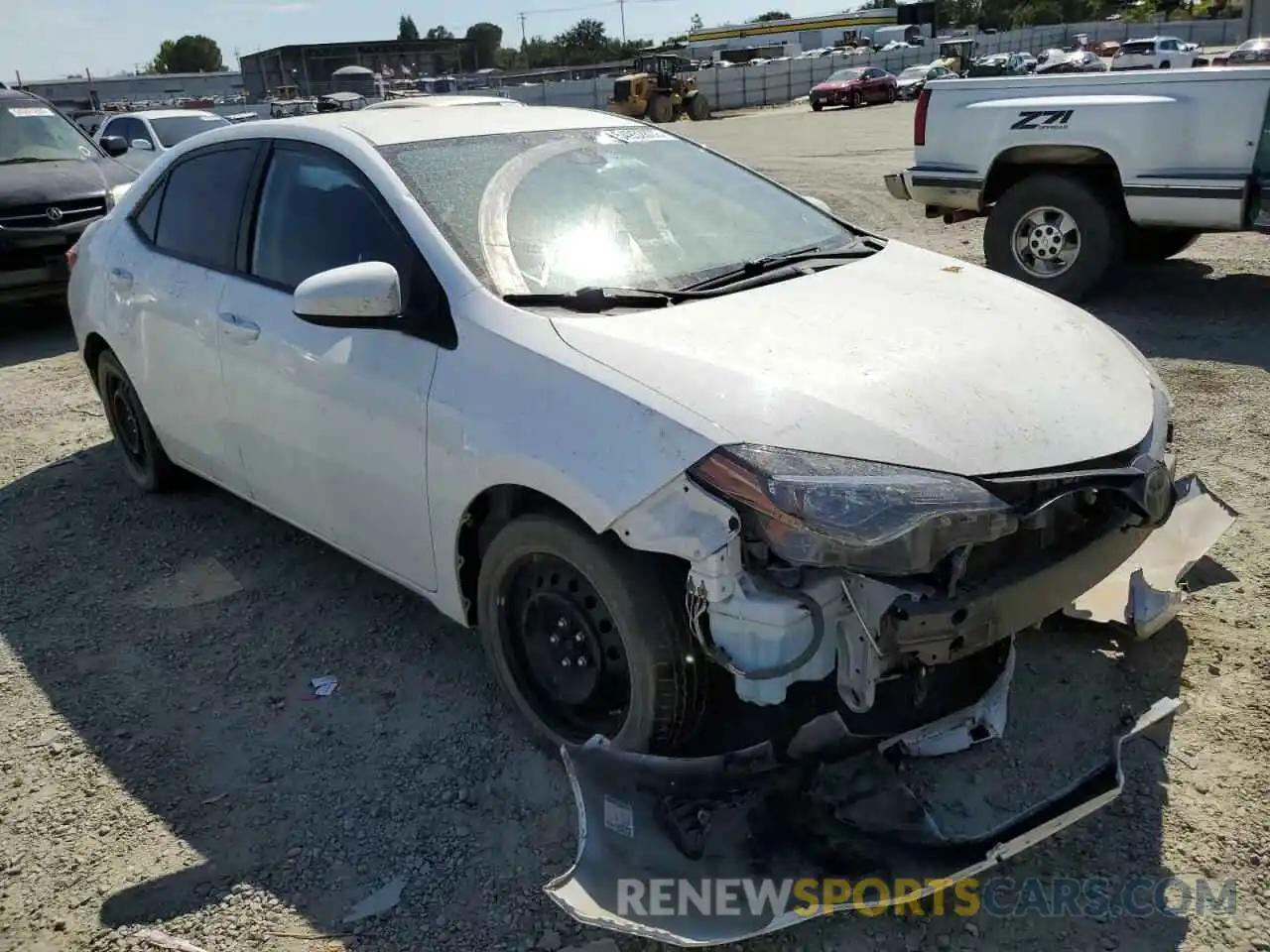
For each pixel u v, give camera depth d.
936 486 2.41
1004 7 104.12
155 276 4.32
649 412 2.54
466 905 2.58
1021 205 7.73
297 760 3.14
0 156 8.92
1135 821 2.73
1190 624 3.54
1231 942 2.38
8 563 4.49
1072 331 3.18
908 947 2.41
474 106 4.08
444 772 3.05
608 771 2.56
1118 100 7.08
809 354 2.74
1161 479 2.74
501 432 2.79
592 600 2.83
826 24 83.56
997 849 2.37
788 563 2.43
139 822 2.91
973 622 2.45
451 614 3.25
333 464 3.46
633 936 2.45
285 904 2.61
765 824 2.53
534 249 3.21
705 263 3.41
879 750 2.65
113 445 5.88
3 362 7.86
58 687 3.57
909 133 22.27
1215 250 9.21
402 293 3.15
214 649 3.76
